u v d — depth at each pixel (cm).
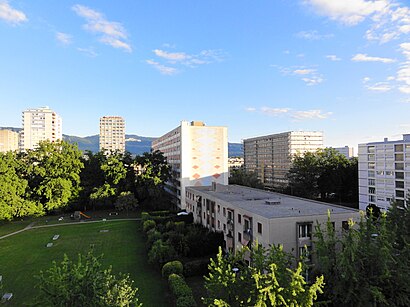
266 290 1346
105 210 7356
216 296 1564
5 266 3538
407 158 6172
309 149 13000
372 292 1620
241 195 4597
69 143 7388
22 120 17850
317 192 8488
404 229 2330
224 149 7300
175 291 2425
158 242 3509
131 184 7481
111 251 4081
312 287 1418
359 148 7350
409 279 1692
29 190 6712
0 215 5575
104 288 1525
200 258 3684
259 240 2836
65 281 1454
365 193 7181
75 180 7131
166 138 9131
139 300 2573
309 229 2784
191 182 7019
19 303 2573
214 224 4359
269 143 14300
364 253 1783
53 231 5269
